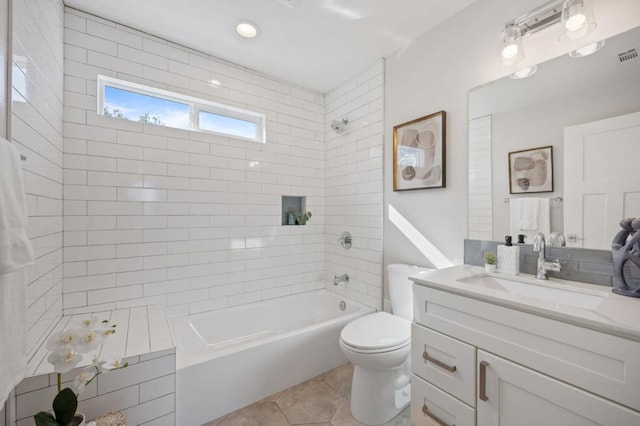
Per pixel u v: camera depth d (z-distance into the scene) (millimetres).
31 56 1212
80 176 1768
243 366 1662
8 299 781
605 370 811
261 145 2523
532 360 957
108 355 1302
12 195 802
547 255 1349
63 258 1719
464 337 1156
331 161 2818
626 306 922
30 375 1127
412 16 1778
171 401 1393
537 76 1396
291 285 2699
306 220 2801
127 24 1895
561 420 894
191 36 2016
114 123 1877
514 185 1479
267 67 2422
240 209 2406
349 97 2596
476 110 1642
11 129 1008
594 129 1221
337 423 1537
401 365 1646
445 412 1223
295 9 1728
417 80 1990
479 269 1534
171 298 2092
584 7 1156
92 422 1104
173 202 2094
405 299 1884
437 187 1831
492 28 1569
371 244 2363
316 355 1979
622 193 1148
